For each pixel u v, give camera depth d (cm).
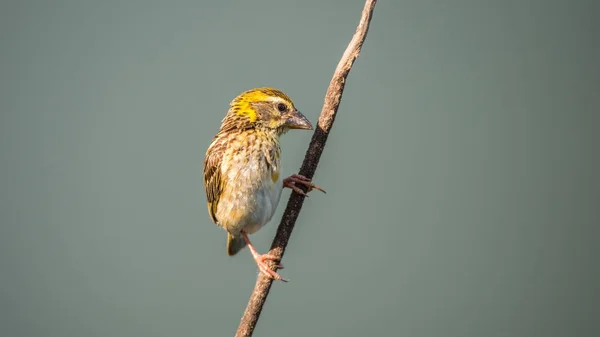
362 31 881
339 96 911
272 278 945
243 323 955
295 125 1030
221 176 1020
